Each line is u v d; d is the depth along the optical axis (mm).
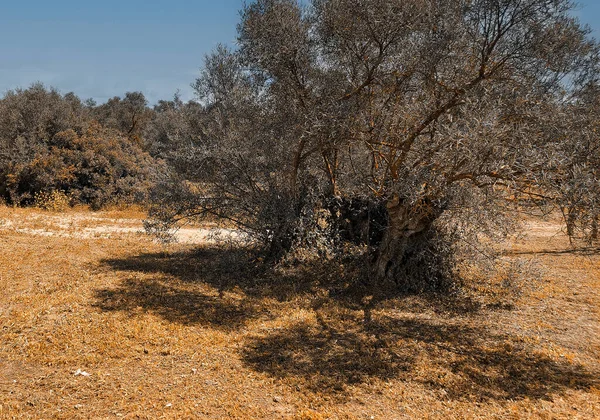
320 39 8180
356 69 7992
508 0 6734
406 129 7387
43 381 4703
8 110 20000
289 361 5555
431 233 8445
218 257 10258
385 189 8086
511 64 7117
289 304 7699
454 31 6973
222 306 7395
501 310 7738
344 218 9750
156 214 9477
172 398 4500
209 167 9125
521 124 6191
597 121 6316
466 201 6836
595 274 10055
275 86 8625
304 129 7688
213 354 5590
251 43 8281
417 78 7672
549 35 6820
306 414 4344
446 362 5707
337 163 9805
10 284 7672
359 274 8836
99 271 8891
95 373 4902
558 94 6695
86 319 6285
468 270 9656
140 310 6805
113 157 19625
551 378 5383
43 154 18406
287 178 9133
